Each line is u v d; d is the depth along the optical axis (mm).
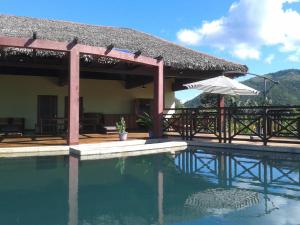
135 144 10859
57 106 16203
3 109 15250
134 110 17516
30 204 4543
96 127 15750
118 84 17422
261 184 5781
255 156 8742
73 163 7648
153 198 4887
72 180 5980
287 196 5004
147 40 15633
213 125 10930
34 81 15797
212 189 5434
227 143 10234
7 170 6777
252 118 10008
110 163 7734
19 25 12484
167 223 3842
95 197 4922
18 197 4871
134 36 15969
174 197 4945
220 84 11328
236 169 7105
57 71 16109
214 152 9516
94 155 8820
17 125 14031
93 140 11328
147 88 18031
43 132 14188
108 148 9250
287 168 7160
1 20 13133
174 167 7332
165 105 17781
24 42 9055
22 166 7199
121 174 6543
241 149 9844
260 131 10297
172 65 12953
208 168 7223
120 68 14281
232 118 10438
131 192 5211
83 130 15781
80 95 16578
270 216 4062
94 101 16859
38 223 3816
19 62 12906
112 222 3873
